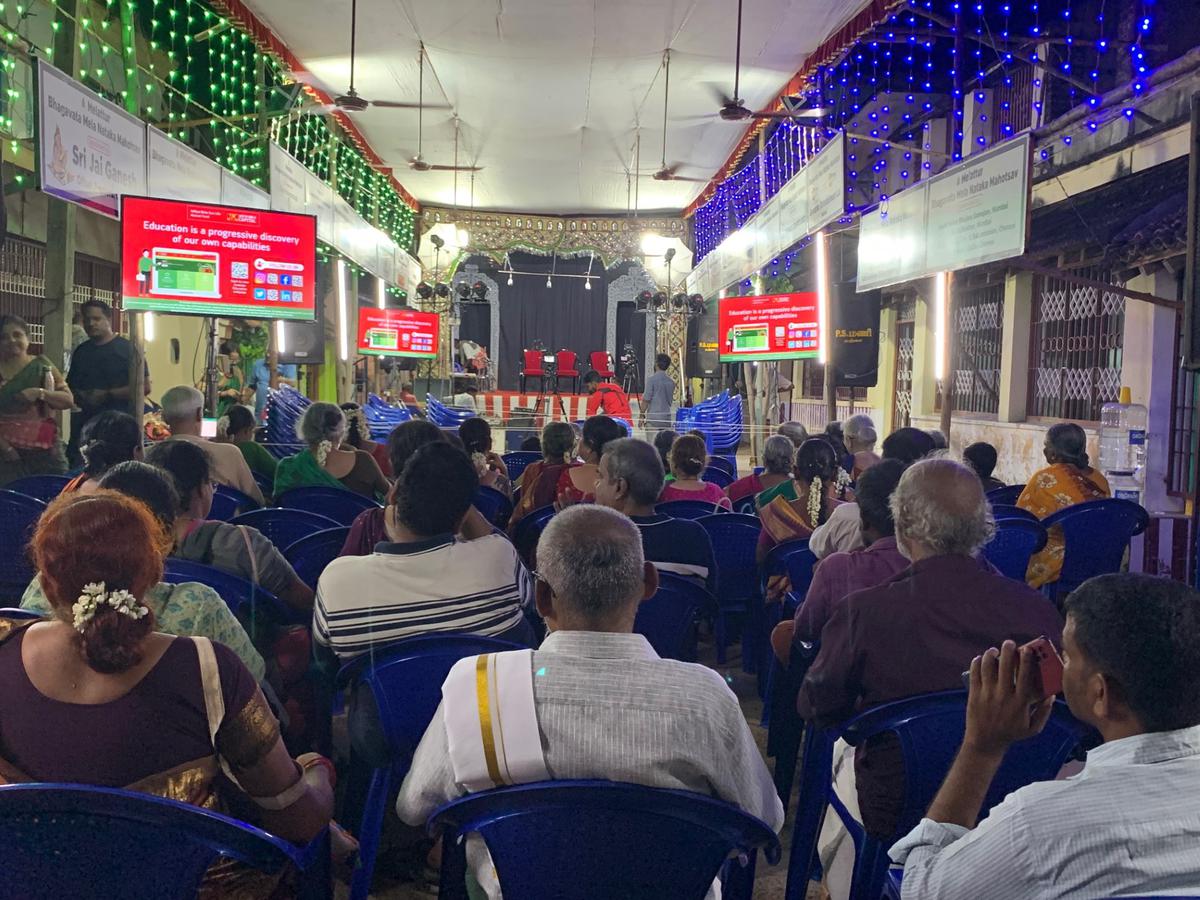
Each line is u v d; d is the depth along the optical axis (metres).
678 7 9.02
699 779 1.67
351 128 14.02
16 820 1.38
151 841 1.43
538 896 1.62
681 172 16.20
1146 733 1.32
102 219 11.22
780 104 11.79
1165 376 7.75
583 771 1.63
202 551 2.93
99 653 1.58
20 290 9.20
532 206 19.50
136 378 6.82
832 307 11.07
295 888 1.94
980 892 1.33
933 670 2.15
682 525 3.63
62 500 1.70
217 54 11.74
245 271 7.05
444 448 2.63
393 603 2.53
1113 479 7.00
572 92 11.92
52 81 5.69
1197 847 1.25
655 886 1.60
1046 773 2.05
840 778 2.43
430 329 16.56
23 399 5.92
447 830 1.72
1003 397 10.55
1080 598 1.40
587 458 5.18
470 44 10.23
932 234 7.30
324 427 5.17
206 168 8.48
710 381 19.28
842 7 8.85
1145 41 8.96
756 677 4.80
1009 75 11.08
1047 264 9.71
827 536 3.66
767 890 2.85
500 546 2.67
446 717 1.67
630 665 1.69
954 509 2.21
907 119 13.14
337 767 3.43
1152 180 8.09
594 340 23.16
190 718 1.66
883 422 14.03
